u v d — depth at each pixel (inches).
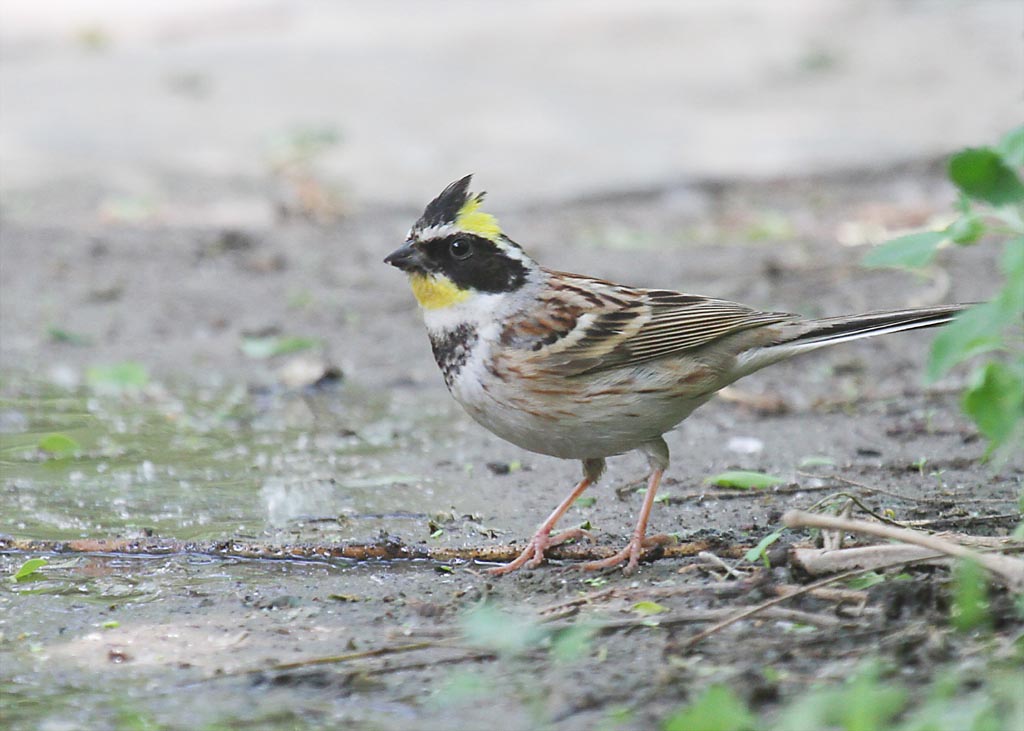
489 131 1033.5
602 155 970.7
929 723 257.0
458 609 351.3
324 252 786.8
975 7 1374.3
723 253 761.0
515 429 395.5
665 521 416.2
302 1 1476.4
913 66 1182.3
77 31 1328.7
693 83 1160.2
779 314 397.4
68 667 323.0
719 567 366.0
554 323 384.5
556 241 796.6
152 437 521.7
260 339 646.5
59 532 418.0
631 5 1439.5
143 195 890.7
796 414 530.3
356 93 1135.0
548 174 932.0
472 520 425.7
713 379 391.2
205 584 375.2
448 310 393.7
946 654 295.1
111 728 293.0
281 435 525.0
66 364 614.5
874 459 469.1
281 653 326.6
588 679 300.2
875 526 319.0
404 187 911.0
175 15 1398.9
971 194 326.6
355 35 1346.0
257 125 1046.4
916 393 542.9
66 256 764.6
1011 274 297.1
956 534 348.8
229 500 448.1
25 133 1023.6
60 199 877.2
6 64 1234.6
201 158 971.3
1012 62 1171.9
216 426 536.7
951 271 693.3
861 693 260.8
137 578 380.5
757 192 896.9
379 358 623.8
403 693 302.2
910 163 928.9
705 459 479.5
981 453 466.9
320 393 579.8
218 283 730.2
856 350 607.8
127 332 656.4
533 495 449.7
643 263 743.1
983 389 330.0
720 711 260.8
